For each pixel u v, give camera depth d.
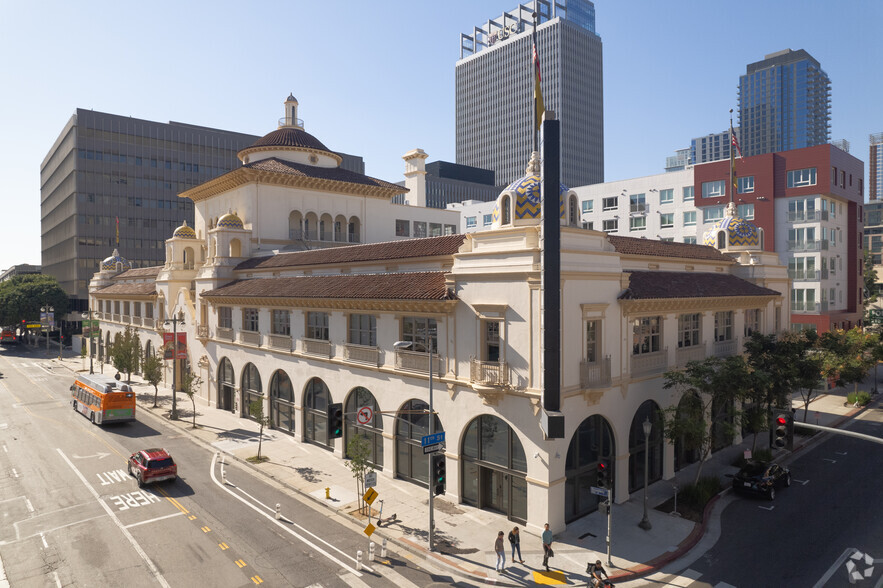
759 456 29.72
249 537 21.80
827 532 22.16
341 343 31.25
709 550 20.83
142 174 106.69
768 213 54.72
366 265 32.88
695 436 24.39
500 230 23.19
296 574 19.03
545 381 20.62
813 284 51.88
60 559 19.91
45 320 82.50
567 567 19.44
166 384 53.06
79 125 100.06
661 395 27.33
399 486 27.17
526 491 22.45
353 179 54.19
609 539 19.39
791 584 18.36
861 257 60.78
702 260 36.84
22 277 100.94
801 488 27.05
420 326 26.86
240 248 46.84
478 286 23.88
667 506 24.56
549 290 20.77
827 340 37.88
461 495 25.06
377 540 21.67
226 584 18.31
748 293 33.88
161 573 18.97
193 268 53.25
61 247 111.75
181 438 35.78
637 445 26.34
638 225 66.56
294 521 23.36
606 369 23.56
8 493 26.17
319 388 33.41
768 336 32.38
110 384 39.50
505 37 166.50
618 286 24.88
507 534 21.98
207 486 27.30
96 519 23.31
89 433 36.94
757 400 29.12
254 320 39.72
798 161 53.00
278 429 37.19
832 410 42.50
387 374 28.22
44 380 59.44
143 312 59.72
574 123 154.62
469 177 160.62
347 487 26.94
